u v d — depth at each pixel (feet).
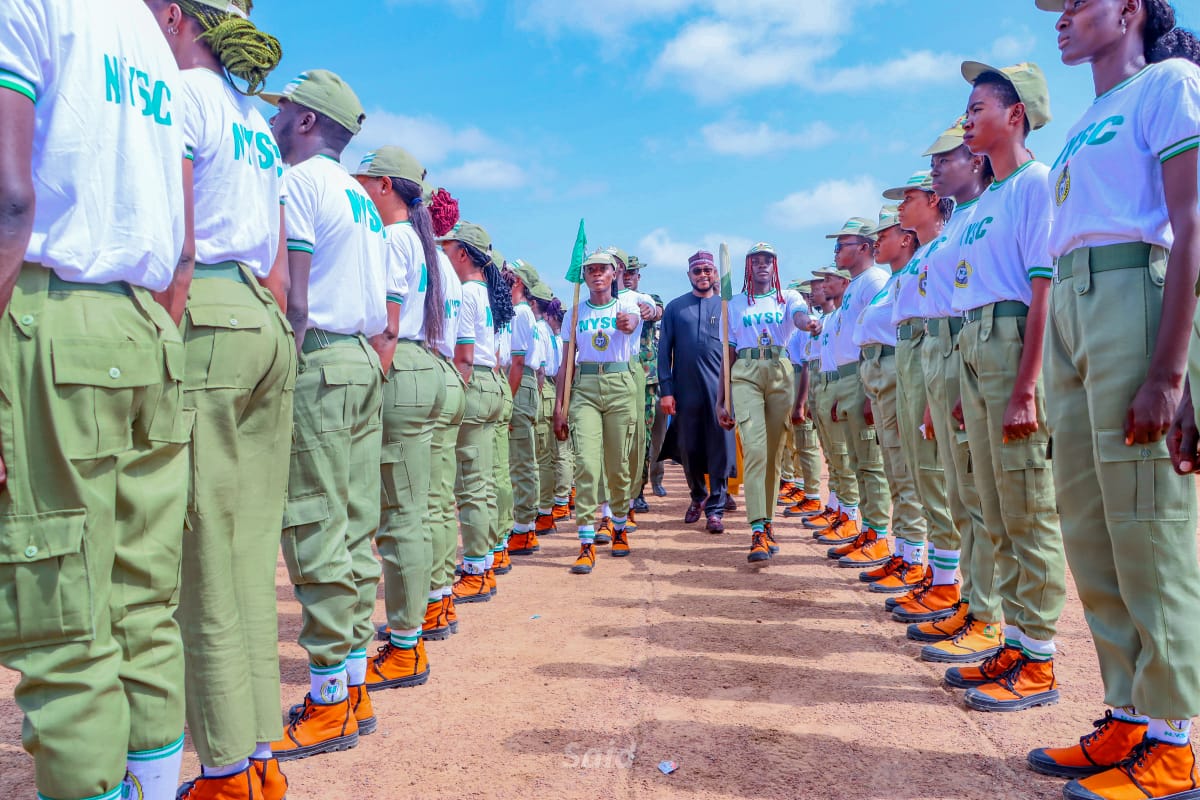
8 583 4.86
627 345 21.24
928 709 10.36
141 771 5.77
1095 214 7.92
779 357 21.13
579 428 20.59
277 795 7.80
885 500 19.53
